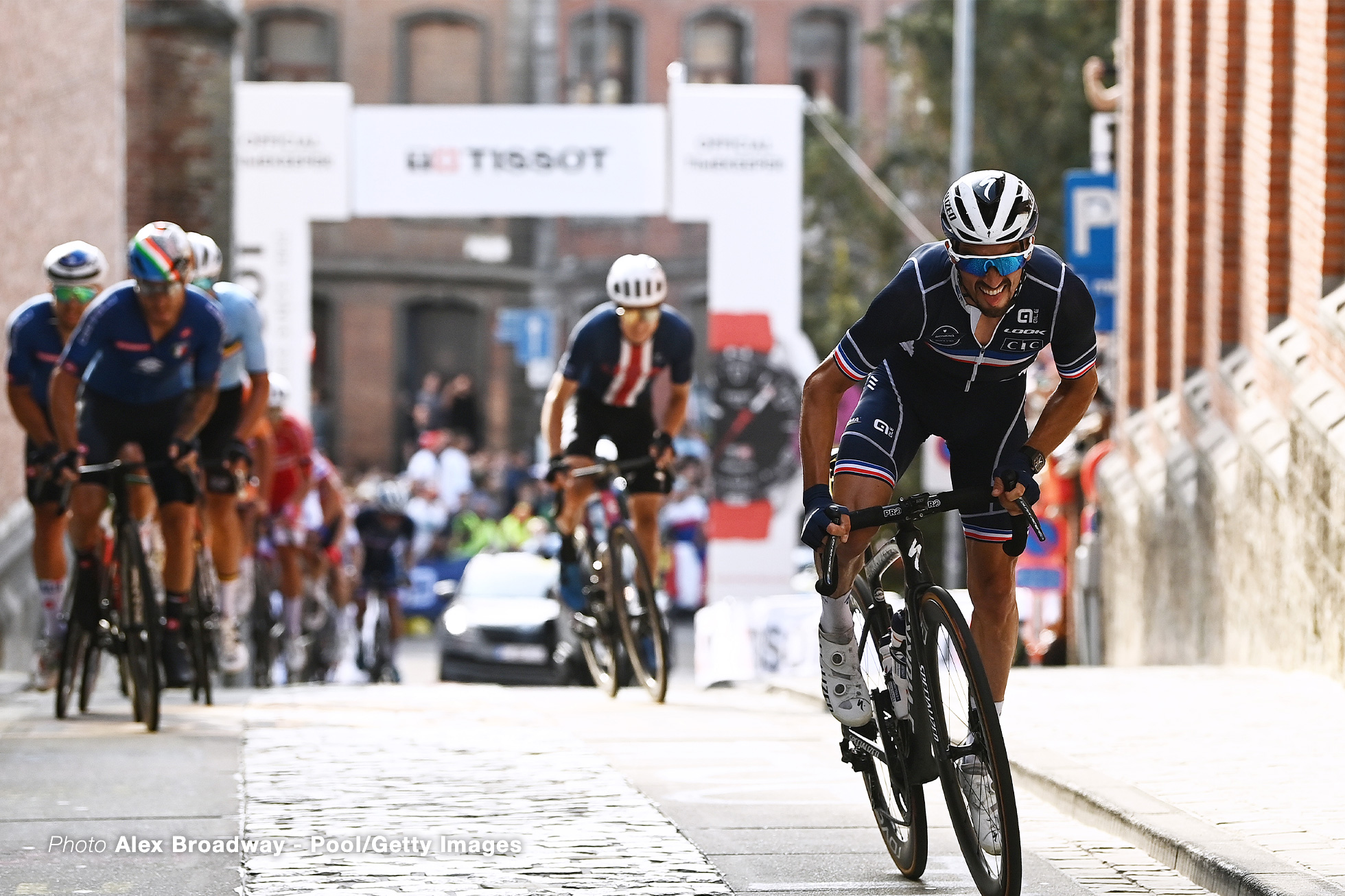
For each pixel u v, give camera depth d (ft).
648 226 449.06
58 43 177.47
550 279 454.40
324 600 174.60
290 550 160.66
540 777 77.30
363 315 447.42
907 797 59.72
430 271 448.24
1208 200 140.15
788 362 217.77
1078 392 60.39
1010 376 60.03
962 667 55.06
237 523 110.83
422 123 214.07
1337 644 100.63
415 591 289.33
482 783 75.61
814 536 56.29
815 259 358.23
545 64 452.76
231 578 111.45
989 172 55.42
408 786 74.74
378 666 185.57
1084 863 62.28
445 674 192.95
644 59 456.45
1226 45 133.39
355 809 69.72
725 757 83.82
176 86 249.14
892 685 60.44
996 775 52.85
